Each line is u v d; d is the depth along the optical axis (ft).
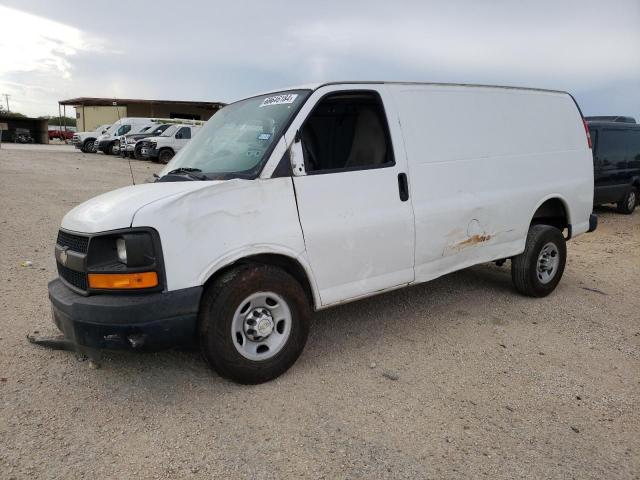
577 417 11.18
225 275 11.43
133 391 11.74
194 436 10.14
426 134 14.79
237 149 12.95
